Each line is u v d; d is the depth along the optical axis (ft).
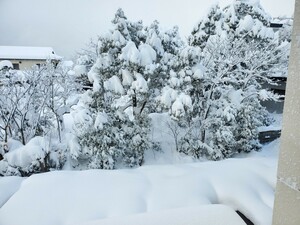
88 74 33.81
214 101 37.09
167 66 35.29
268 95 36.32
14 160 29.40
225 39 37.04
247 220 7.68
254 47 36.96
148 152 37.63
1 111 34.53
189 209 6.77
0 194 8.87
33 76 37.14
